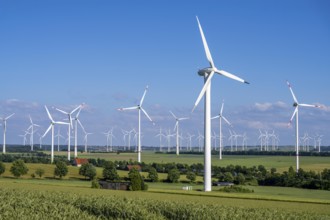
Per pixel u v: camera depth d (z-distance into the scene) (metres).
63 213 41.47
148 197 62.59
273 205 59.34
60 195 54.41
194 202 53.28
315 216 46.12
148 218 42.62
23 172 114.25
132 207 45.03
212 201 60.91
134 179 82.31
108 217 43.84
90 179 115.31
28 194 54.12
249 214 44.91
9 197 49.78
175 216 44.12
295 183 108.62
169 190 83.44
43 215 40.50
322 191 97.38
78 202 48.53
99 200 49.31
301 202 66.31
